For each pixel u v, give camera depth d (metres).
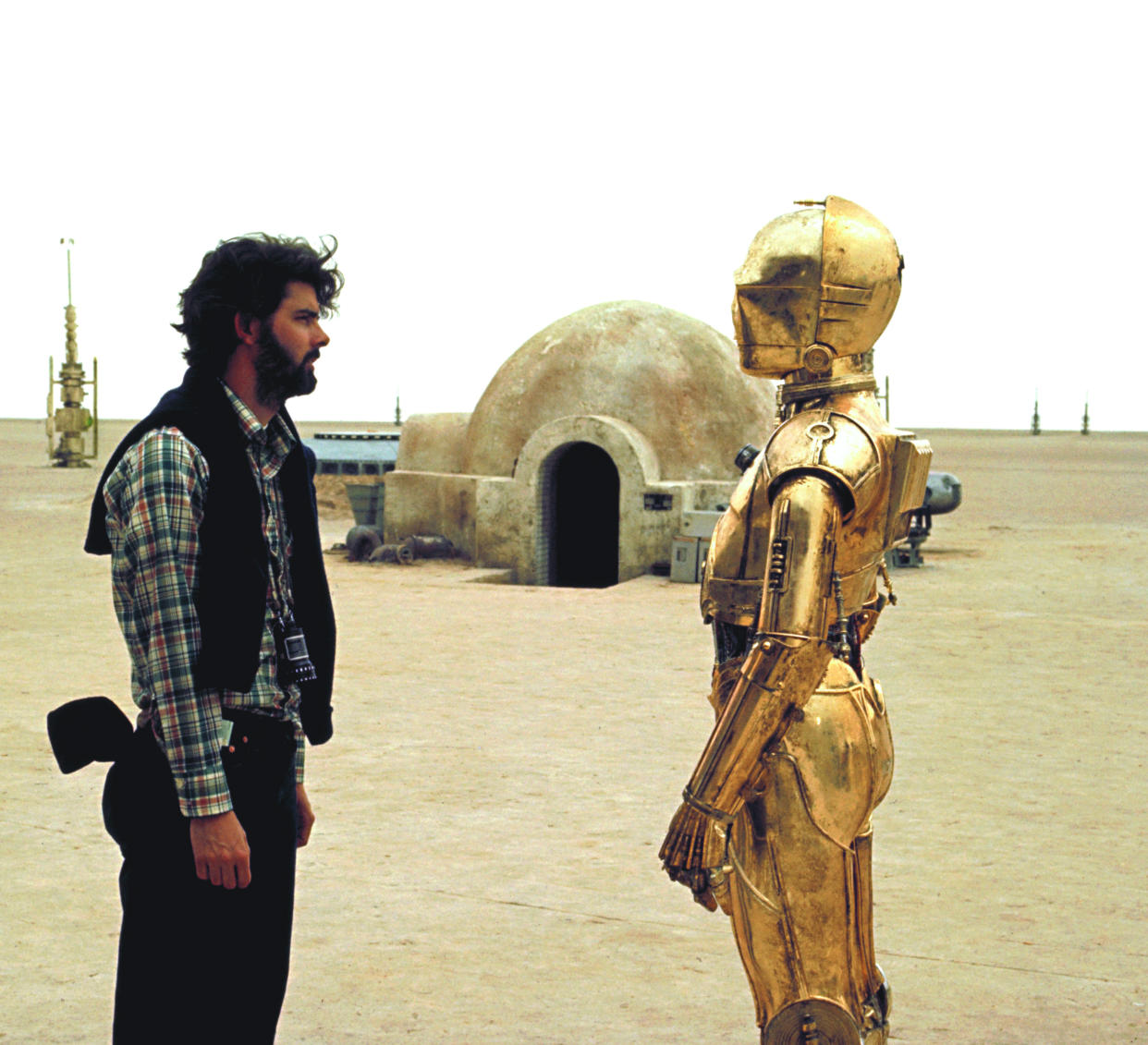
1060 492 47.03
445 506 20.73
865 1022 3.16
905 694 10.38
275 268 3.07
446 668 11.33
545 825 6.71
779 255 3.08
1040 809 7.10
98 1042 4.07
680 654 12.09
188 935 2.98
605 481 20.92
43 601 15.84
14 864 5.97
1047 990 4.58
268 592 3.13
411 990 4.53
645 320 20.06
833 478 2.90
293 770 3.19
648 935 5.11
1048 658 12.08
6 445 81.88
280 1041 4.09
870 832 3.20
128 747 2.99
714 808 2.88
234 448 2.96
